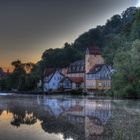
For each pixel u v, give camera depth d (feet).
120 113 210.79
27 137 122.93
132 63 370.32
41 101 361.51
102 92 521.24
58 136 125.80
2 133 130.21
